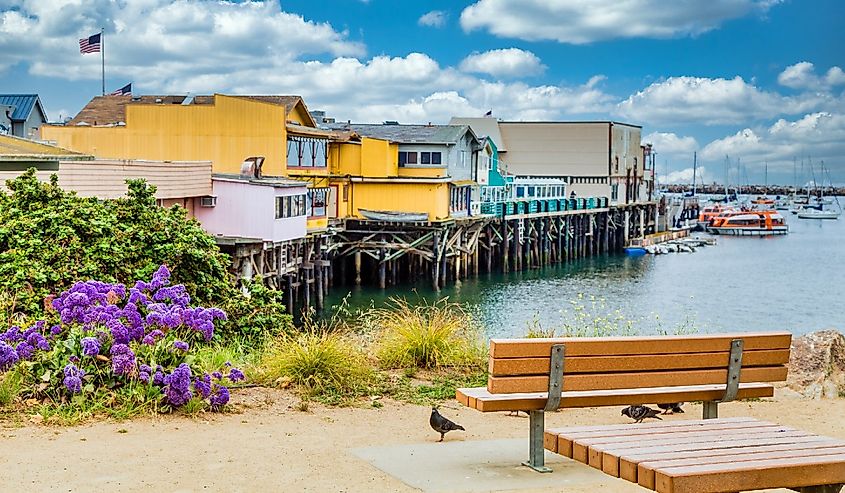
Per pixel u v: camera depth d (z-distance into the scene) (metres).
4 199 18.19
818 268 62.59
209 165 35.53
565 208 70.44
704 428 6.90
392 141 54.78
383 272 48.84
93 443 8.23
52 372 9.55
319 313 39.69
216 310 11.80
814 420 10.28
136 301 10.97
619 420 10.33
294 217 37.69
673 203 116.00
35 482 7.04
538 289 48.97
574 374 7.62
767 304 44.66
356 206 51.59
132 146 44.50
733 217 102.81
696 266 63.84
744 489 5.93
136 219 18.97
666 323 37.31
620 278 55.22
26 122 69.38
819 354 12.23
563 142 81.62
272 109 43.25
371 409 10.34
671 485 5.74
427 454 8.26
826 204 161.50
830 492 6.26
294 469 7.66
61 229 17.33
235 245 33.62
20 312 14.91
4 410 9.09
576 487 7.32
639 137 90.12
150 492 6.91
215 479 7.30
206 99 48.97
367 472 7.64
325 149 48.69
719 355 8.09
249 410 9.97
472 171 60.81
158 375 9.62
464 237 55.56
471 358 12.74
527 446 8.62
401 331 12.95
